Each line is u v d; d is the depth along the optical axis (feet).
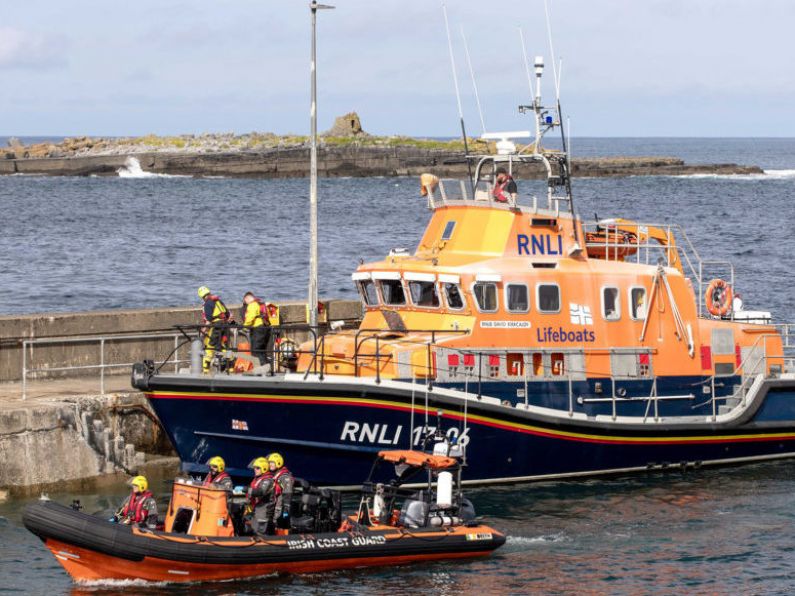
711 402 131.64
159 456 129.90
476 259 122.11
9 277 296.10
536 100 127.75
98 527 91.09
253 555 93.71
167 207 565.53
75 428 120.88
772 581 96.53
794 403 136.05
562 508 115.75
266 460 98.32
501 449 120.06
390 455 104.32
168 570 92.27
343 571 97.25
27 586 92.63
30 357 140.67
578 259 126.21
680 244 382.42
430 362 115.03
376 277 124.67
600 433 123.44
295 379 111.86
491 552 102.94
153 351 149.89
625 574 97.55
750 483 126.72
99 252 359.87
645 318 127.24
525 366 121.39
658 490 123.24
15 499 115.85
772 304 246.06
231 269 319.88
